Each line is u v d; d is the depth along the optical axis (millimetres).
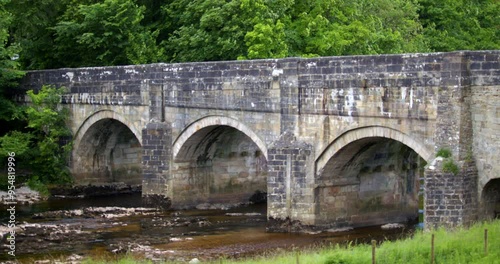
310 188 58719
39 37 86875
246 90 62781
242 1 75875
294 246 53906
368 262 42688
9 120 80438
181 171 69375
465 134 50969
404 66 53469
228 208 70375
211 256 52125
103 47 82750
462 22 100750
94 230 61312
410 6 93938
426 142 52625
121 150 81500
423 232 50344
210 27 78000
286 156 59375
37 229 61438
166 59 82250
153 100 69688
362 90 55688
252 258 49969
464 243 44469
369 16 85000
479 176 50938
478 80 50625
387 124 54594
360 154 58594
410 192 63469
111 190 80375
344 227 59938
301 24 78812
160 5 86875
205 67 65688
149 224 63219
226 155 71875
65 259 51938
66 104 78562
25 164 78812
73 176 78750
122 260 49250
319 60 58031
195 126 67000
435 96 52031
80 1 85000
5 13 78750
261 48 73688
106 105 74500
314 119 58594
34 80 80625
